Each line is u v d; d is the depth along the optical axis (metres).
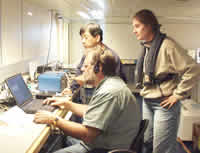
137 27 1.79
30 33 2.94
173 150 1.89
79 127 1.35
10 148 1.16
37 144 1.21
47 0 2.85
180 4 3.26
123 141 1.40
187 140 3.11
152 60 1.76
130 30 5.69
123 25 5.68
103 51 1.50
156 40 1.75
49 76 2.42
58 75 2.50
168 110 1.79
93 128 1.32
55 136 2.09
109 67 1.43
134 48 5.77
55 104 1.87
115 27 5.70
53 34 4.25
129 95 1.40
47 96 2.26
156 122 1.88
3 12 2.12
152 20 1.74
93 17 5.19
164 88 1.79
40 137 1.29
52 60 4.25
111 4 3.33
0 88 2.22
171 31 5.55
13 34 2.39
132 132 1.41
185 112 3.16
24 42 2.73
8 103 1.93
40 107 1.83
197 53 4.45
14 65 2.62
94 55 1.46
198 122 3.05
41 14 3.43
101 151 1.43
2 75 2.32
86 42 2.44
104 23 5.68
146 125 1.45
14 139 1.25
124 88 1.40
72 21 5.66
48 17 3.85
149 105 1.98
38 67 3.21
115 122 1.38
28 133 1.33
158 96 1.81
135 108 1.44
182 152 2.84
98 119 1.31
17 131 1.36
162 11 4.04
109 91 1.34
